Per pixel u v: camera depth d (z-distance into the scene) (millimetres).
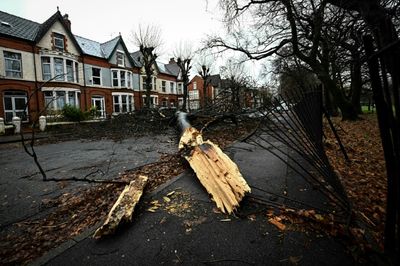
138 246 2244
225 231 2424
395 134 1581
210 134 9508
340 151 5793
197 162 4121
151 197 3352
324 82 13367
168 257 2070
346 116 13430
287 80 28969
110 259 2080
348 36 5492
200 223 2605
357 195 3070
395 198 1678
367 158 5082
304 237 2242
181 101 38062
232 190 3139
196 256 2066
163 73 34250
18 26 18266
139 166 5398
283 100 3279
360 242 2053
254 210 2836
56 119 15453
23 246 2404
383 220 2439
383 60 1501
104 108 23844
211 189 3283
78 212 3123
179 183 3920
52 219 2967
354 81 16641
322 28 7500
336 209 2730
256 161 5180
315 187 3395
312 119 3232
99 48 25547
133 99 27578
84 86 21781
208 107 13211
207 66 30547
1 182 4578
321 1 6609
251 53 14133
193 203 3125
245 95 16203
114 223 2438
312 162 3053
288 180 3846
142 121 13570
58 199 3613
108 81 24484
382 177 3807
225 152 6180
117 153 7156
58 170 5395
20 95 17031
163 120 13047
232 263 1959
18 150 8484
